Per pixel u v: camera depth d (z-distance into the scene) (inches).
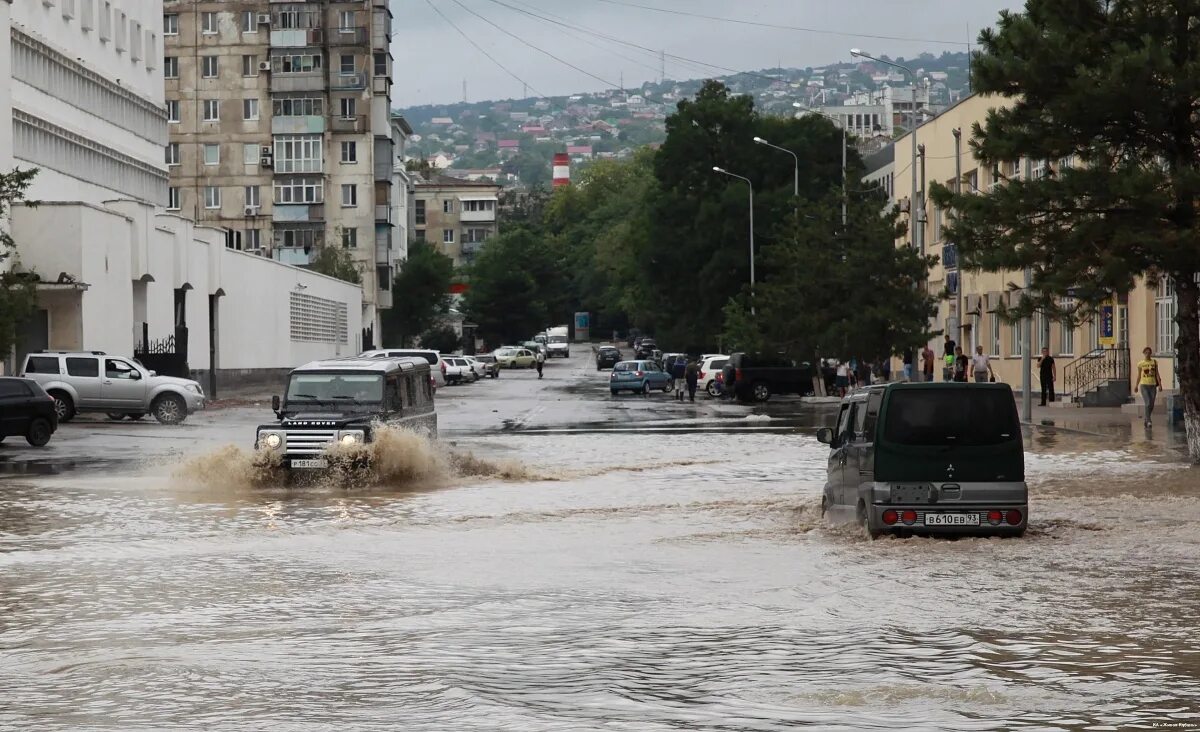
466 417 2215.8
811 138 4318.4
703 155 4323.3
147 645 487.2
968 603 564.1
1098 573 641.0
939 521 757.9
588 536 797.2
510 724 374.6
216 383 3216.0
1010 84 1277.1
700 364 3267.7
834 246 2827.3
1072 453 1349.7
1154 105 1192.8
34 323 2321.6
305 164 5241.1
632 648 477.4
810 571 655.1
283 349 3880.4
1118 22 1266.0
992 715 385.4
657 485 1105.4
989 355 2874.0
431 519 885.2
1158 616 532.4
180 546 759.7
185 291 3004.4
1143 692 410.9
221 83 5251.0
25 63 2768.2
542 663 453.4
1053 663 450.6
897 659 457.4
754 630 509.0
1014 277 2637.8
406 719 380.5
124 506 965.8
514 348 5728.3
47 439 1567.4
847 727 371.9
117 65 3415.4
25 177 1975.9
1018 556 696.4
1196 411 1261.1
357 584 624.1
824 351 2768.2
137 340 2677.2
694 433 1777.8
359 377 1178.6
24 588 617.0
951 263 2748.5
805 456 1401.3
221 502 991.6
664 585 616.1
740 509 933.2
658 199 4436.5
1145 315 2102.6
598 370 5354.3
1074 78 1234.0
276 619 537.3
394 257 5625.0
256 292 3590.1
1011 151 1257.4
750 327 2933.1
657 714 386.0
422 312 6008.9
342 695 409.4
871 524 765.3
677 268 4333.2
